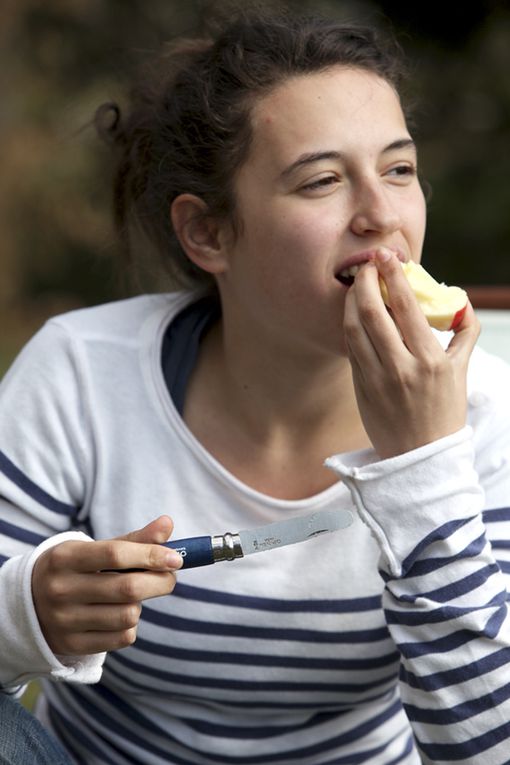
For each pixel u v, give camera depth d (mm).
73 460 2100
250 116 1944
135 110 2318
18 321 9688
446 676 1815
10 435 2102
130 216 2422
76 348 2141
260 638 2051
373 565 2029
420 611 1812
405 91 2342
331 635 2045
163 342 2178
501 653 1802
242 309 2035
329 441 2100
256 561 2027
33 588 1820
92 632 1807
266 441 2090
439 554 1802
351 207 1896
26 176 9547
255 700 2113
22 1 9773
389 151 1924
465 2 10484
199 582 2039
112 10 9945
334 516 1768
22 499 2080
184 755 2191
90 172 9445
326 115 1896
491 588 1821
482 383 2082
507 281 10336
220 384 2129
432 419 1812
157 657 2088
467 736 1821
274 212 1918
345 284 1926
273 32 2018
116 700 2211
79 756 2305
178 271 2279
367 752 2207
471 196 10469
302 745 2172
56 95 9844
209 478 2064
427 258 10430
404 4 10539
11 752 1881
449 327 1900
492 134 10578
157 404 2094
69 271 9828
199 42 2229
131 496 2082
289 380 2039
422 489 1794
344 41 1989
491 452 2033
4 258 9680
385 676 2113
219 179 1999
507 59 10578
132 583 1742
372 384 1823
